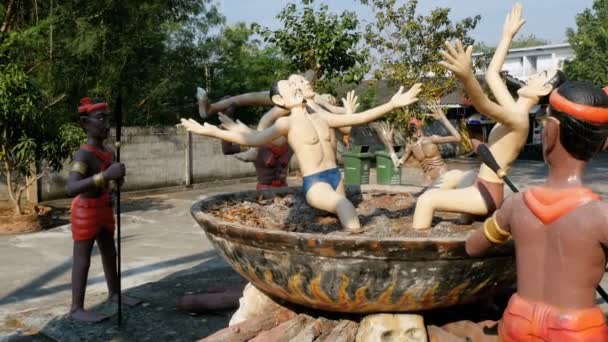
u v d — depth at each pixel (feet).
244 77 63.67
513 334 7.23
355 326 9.95
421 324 9.33
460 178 11.67
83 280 14.15
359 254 8.27
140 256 22.70
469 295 9.11
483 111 9.17
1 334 13.57
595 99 6.63
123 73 39.24
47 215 30.12
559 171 6.98
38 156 28.66
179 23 51.44
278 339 10.10
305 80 11.87
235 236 9.33
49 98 33.78
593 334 6.72
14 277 19.75
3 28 34.14
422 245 8.08
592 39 81.35
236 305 14.46
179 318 14.14
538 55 120.88
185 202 37.37
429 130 64.69
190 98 55.36
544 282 6.97
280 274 9.14
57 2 33.53
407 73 43.55
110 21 36.42
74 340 12.77
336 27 42.19
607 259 6.82
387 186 15.85
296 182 47.42
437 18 43.80
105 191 14.44
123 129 39.47
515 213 7.30
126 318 14.10
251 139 11.33
